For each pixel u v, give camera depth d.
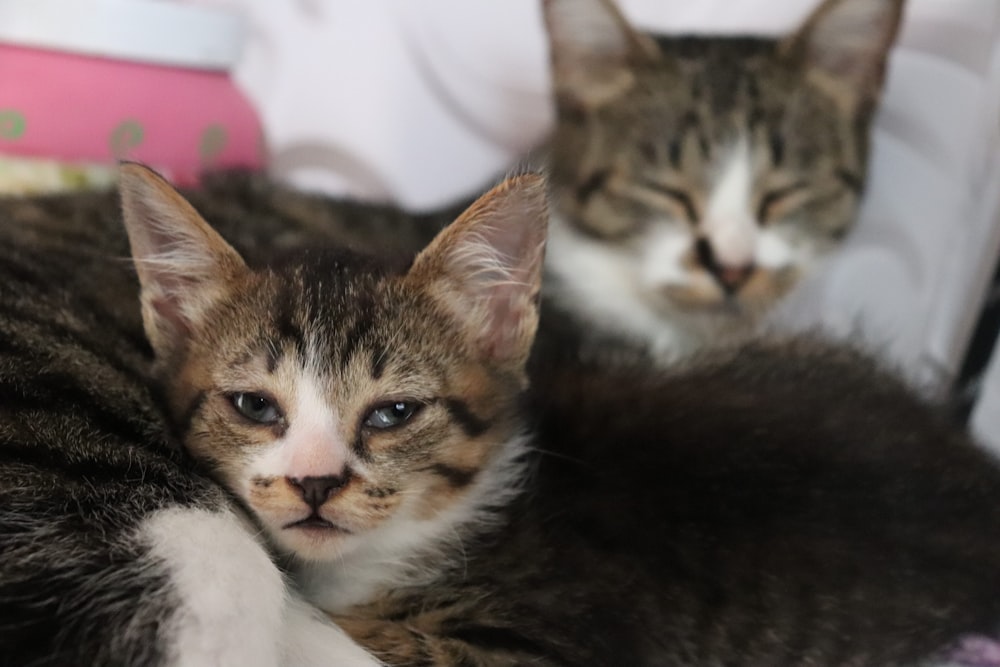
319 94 0.54
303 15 0.53
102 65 0.48
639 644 0.38
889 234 0.50
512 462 0.41
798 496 0.39
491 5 0.51
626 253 0.48
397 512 0.39
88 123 0.48
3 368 0.37
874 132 0.49
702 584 0.39
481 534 0.40
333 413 0.38
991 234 0.47
